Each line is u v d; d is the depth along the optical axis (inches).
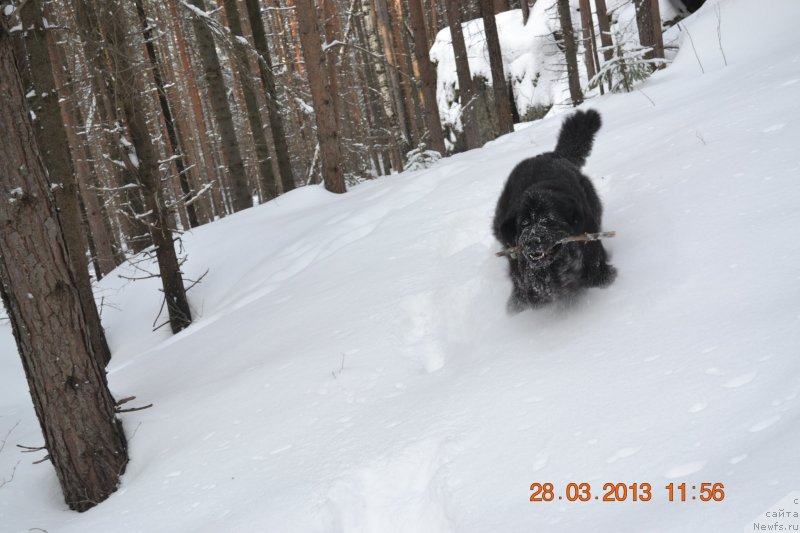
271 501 128.8
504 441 117.1
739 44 391.9
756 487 73.2
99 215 617.9
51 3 315.3
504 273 210.1
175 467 161.3
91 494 174.4
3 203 165.3
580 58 808.9
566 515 89.2
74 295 176.9
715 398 98.2
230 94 913.5
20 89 168.4
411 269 244.2
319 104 481.4
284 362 196.7
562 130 232.5
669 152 229.6
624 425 103.6
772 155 180.4
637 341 129.7
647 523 78.1
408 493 121.0
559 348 144.8
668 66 444.5
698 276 142.9
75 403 173.5
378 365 180.4
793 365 95.3
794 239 135.3
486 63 856.9
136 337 365.4
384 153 1119.6
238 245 408.5
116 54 288.0
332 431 151.2
